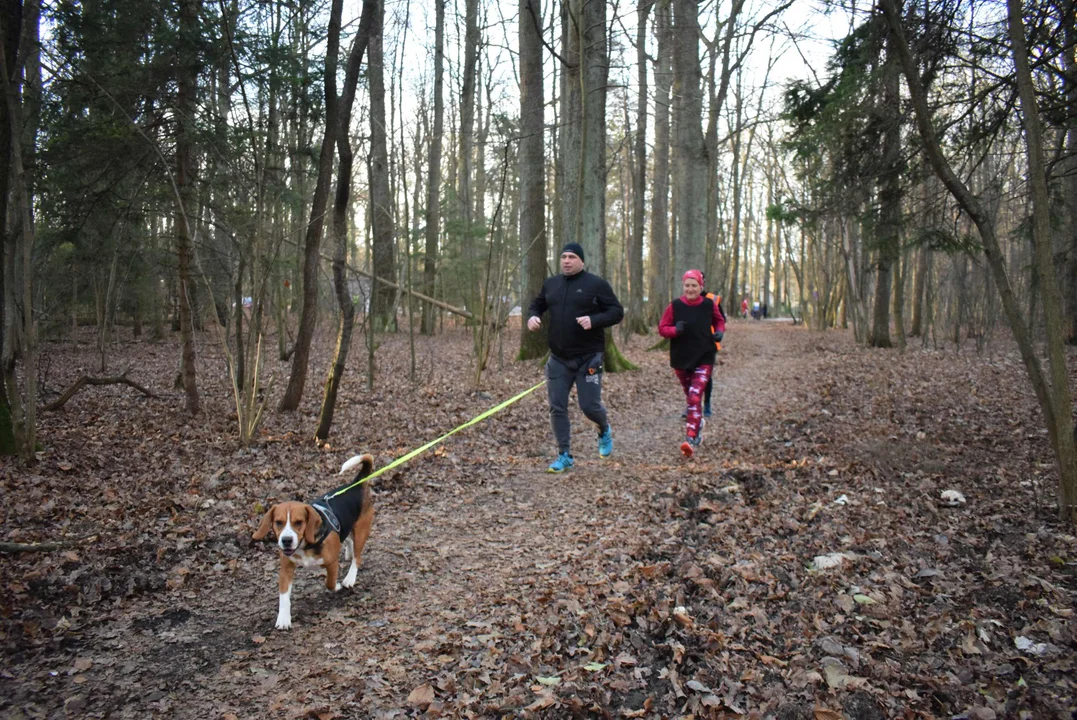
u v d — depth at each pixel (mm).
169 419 9305
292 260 15578
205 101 9414
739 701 3311
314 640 3828
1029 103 4926
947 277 22562
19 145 6301
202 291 13500
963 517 5508
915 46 6535
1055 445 5172
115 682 3383
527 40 15242
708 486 6504
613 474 7129
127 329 23750
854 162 7766
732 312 43594
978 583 4352
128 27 8297
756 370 16094
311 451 7816
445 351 18625
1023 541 4895
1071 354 15180
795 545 5090
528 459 7820
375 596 4363
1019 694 3234
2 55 6168
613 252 42031
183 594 4340
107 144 8336
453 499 6316
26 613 3922
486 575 4676
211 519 5566
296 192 11055
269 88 9000
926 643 3738
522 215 16047
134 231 11180
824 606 4164
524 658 3643
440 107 22578
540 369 14773
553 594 4344
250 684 3395
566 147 14758
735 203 35875
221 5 7559
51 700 3207
